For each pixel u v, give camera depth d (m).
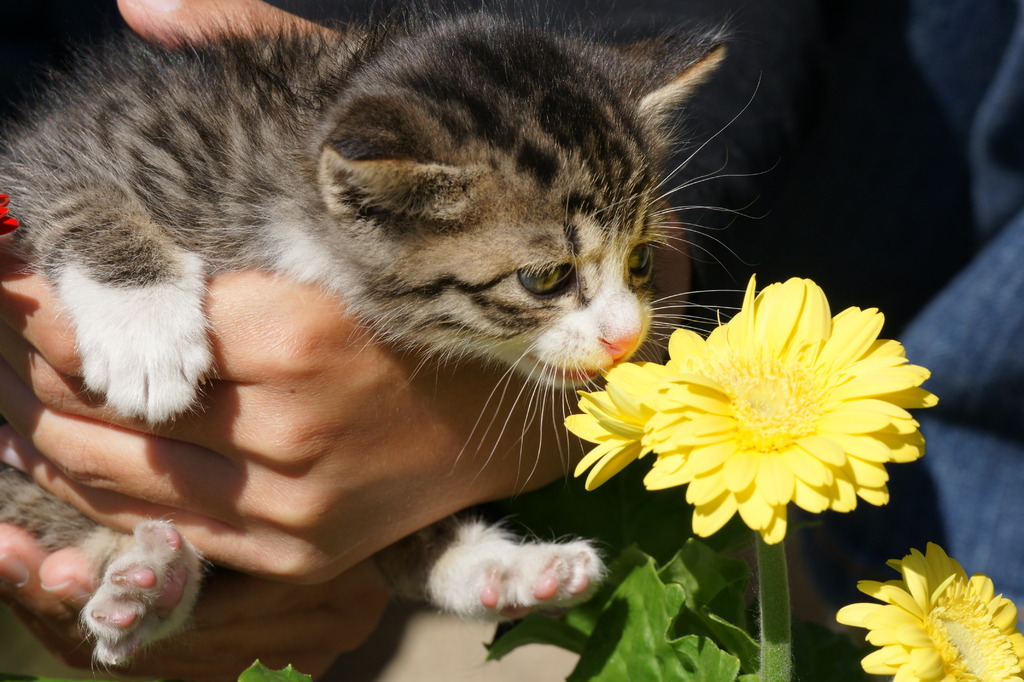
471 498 0.47
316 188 0.46
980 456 0.51
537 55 0.48
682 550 0.41
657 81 0.49
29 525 0.49
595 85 0.48
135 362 0.44
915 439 0.35
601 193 0.46
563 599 0.45
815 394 0.36
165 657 0.48
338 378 0.44
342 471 0.45
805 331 0.37
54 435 0.46
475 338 0.47
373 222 0.45
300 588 0.49
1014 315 0.49
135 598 0.45
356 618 0.52
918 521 0.52
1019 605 0.49
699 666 0.39
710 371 0.37
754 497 0.35
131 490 0.45
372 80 0.46
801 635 0.41
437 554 0.50
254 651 0.49
